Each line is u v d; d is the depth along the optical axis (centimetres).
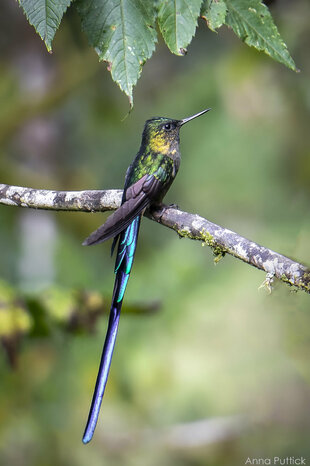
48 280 1409
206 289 1286
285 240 1290
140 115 1605
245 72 1427
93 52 1448
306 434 1193
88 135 1582
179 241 1380
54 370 1160
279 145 1522
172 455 1170
